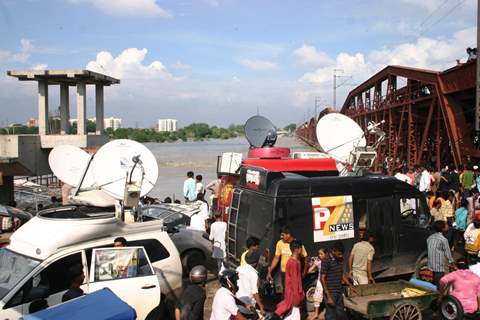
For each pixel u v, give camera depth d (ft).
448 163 81.20
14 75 75.31
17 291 21.43
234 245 34.71
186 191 55.52
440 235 30.96
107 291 19.16
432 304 28.40
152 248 27.27
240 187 34.91
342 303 25.77
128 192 29.14
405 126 111.24
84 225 24.40
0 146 64.64
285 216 30.25
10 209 44.62
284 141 630.33
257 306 28.19
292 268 24.67
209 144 643.04
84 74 75.51
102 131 86.07
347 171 43.93
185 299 19.80
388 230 33.37
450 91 64.95
